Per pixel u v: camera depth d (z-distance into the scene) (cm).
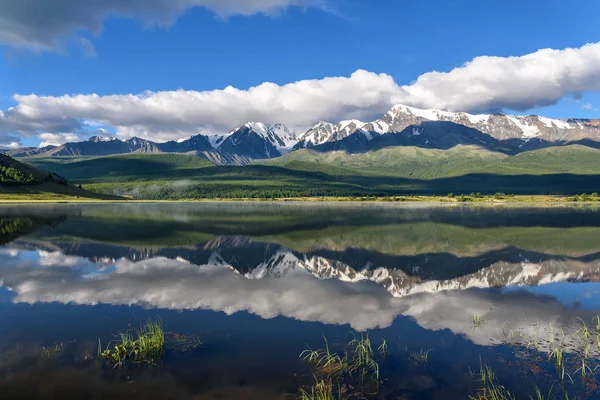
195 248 5256
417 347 1958
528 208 17262
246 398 1448
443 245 5722
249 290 3091
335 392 1512
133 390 1495
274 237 6631
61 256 4506
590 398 1476
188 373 1638
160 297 2839
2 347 1892
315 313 2506
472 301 2825
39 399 1424
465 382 1603
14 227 7625
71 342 1962
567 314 2517
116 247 5219
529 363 1775
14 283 3216
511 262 4406
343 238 6550
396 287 3253
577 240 6206
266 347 1931
